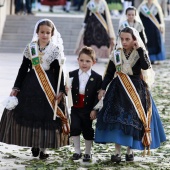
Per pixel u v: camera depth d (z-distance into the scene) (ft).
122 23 76.95
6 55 110.11
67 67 92.63
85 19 100.22
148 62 40.37
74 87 40.86
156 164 40.65
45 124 39.55
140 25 77.51
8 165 39.22
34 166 38.83
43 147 39.37
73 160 40.75
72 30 120.47
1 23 117.91
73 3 176.35
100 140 38.73
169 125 53.98
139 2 137.69
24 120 39.58
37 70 40.22
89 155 40.73
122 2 150.71
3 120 40.34
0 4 118.42
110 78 40.83
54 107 39.75
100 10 98.68
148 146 39.19
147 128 39.24
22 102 39.88
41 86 39.93
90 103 40.75
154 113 40.75
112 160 40.16
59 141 39.88
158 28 99.50
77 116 40.78
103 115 39.11
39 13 153.17
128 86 39.93
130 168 39.06
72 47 116.26
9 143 39.86
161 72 92.12
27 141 39.45
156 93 72.23
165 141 45.83
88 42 99.71
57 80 40.34
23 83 40.47
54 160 40.91
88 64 40.86
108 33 99.04
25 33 120.67
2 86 73.72
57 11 168.76
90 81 40.75
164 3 114.93
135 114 39.17
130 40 40.32
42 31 40.19
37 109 39.63
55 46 40.45
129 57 40.47
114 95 39.78
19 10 135.03
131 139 38.45
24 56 40.68
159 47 100.07
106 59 107.65
